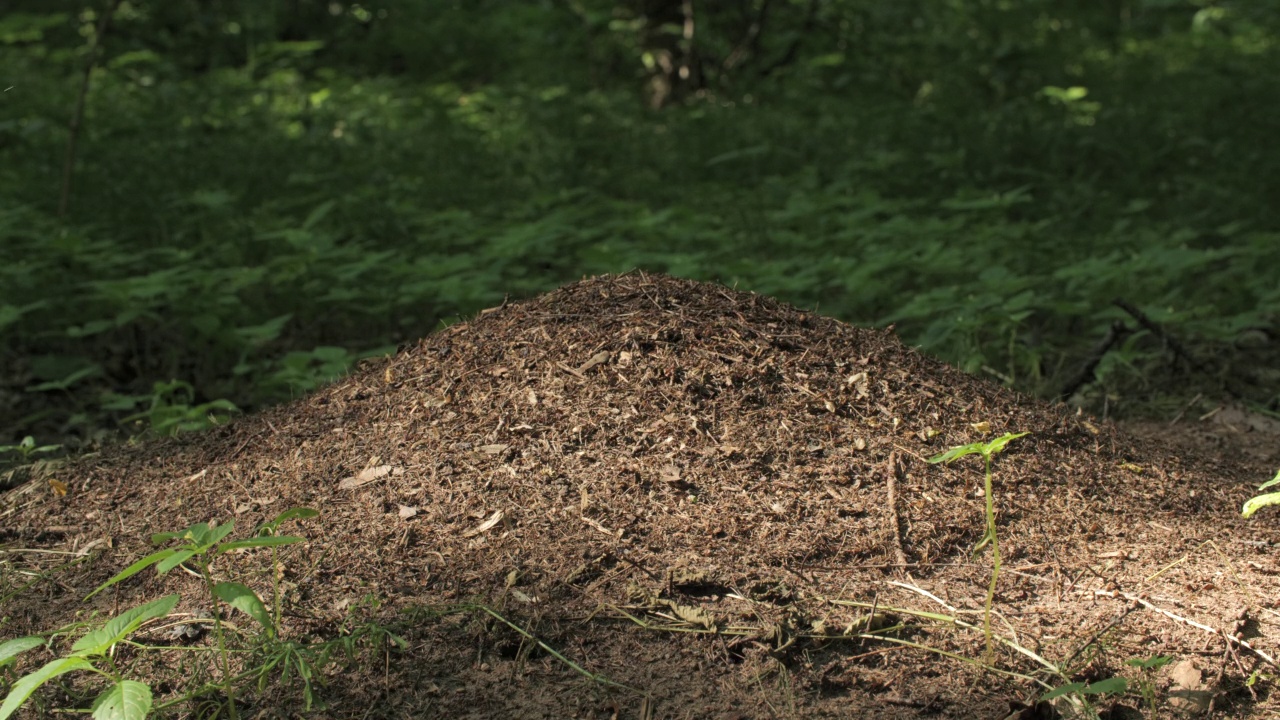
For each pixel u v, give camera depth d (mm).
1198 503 3193
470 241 6465
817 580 2703
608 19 12820
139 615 2053
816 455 3066
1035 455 3244
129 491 3430
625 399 3174
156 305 5297
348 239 7020
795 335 3430
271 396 5059
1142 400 4641
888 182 8188
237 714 2361
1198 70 11172
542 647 2494
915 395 3309
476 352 3453
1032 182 8273
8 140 8453
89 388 5297
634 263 5922
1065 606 2662
